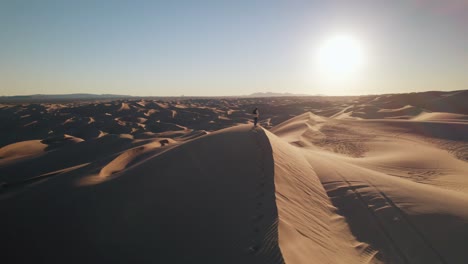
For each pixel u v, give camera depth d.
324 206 9.98
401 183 12.44
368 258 7.17
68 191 9.87
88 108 97.56
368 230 8.58
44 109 97.56
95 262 6.04
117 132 57.53
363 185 11.97
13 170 24.78
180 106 115.69
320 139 30.16
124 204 8.41
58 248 6.66
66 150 29.70
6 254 6.64
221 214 7.67
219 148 13.71
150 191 9.23
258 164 11.43
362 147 25.98
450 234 8.05
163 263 5.81
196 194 8.94
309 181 11.92
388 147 25.14
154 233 6.90
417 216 9.09
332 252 6.92
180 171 10.96
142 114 83.69
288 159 13.39
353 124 38.53
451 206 9.70
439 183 14.57
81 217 7.88
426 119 45.97
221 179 10.09
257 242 6.20
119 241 6.67
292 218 7.74
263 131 17.06
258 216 7.41
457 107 61.62
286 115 86.44
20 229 7.64
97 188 9.84
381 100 81.12
